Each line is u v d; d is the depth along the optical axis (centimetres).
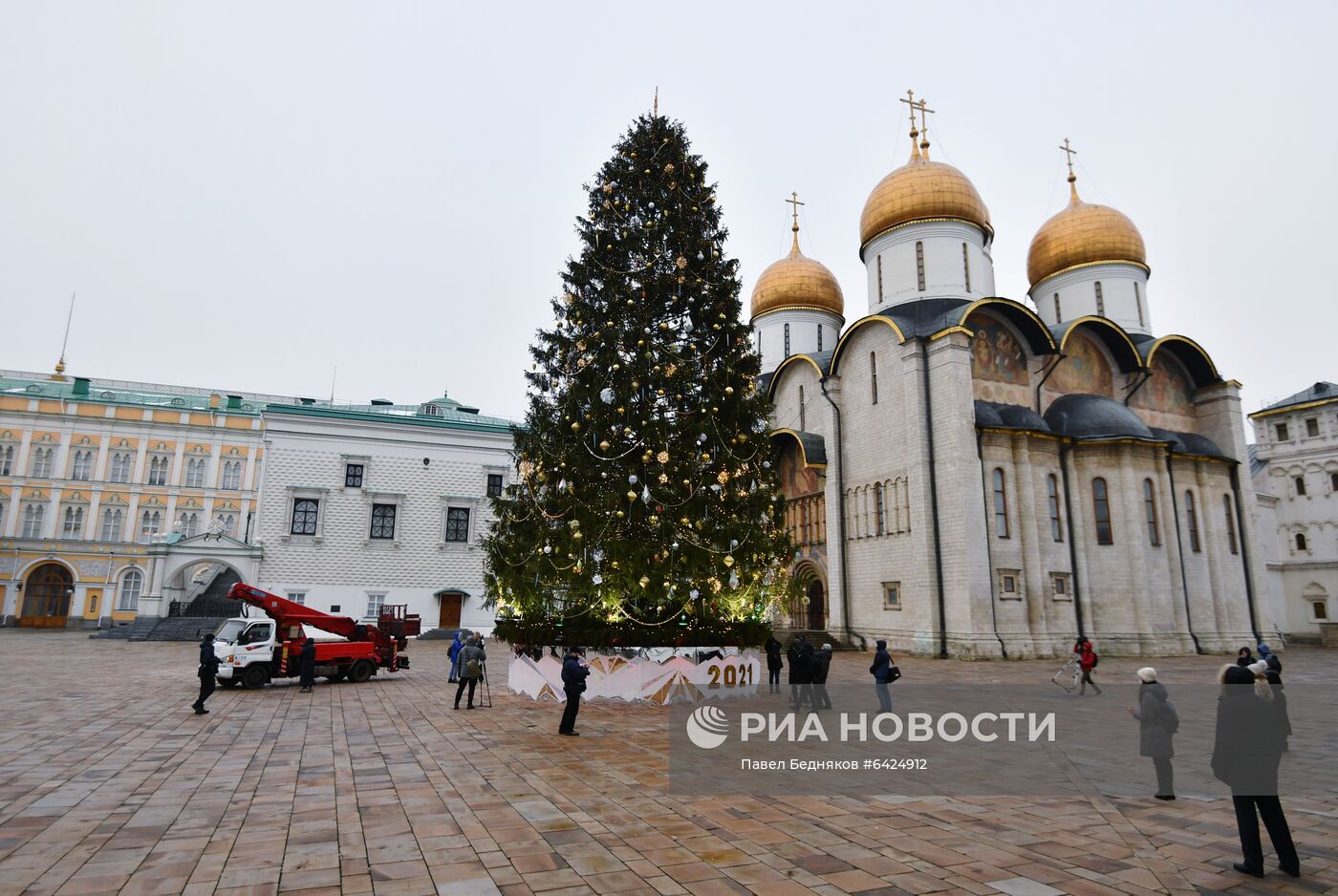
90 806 908
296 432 4131
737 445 2025
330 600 4041
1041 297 4731
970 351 3434
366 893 649
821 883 681
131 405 5759
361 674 2311
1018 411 3591
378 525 4191
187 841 784
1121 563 3497
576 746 1293
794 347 5222
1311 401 5525
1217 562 3778
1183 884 684
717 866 721
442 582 4219
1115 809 917
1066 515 3550
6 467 5466
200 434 5884
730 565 1902
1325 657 3612
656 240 2150
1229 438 4134
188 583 5466
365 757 1193
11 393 5566
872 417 3859
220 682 2138
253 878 682
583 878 689
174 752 1227
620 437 1919
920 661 3120
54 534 5459
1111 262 4469
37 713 1609
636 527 1892
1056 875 704
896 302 4284
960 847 780
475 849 763
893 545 3631
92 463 5634
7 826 828
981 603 3189
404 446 4278
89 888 655
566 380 2067
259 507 4044
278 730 1440
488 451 4403
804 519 4338
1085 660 2023
